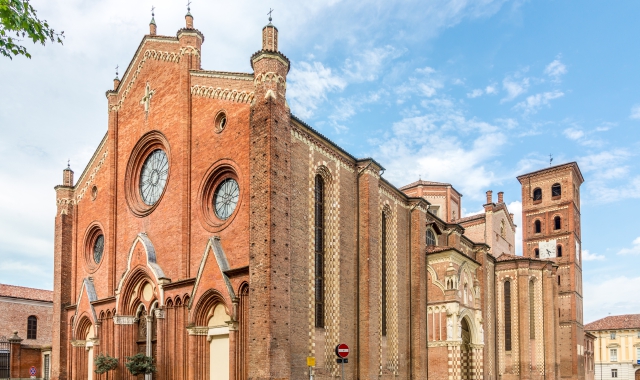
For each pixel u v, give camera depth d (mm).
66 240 43750
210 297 29859
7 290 62000
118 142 40562
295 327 28484
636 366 111938
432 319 42781
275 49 29812
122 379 34594
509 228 71750
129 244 37656
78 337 40250
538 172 78875
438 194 69750
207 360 29969
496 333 57625
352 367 34188
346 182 35938
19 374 56969
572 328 71875
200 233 32188
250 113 29656
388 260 40219
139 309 35562
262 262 26812
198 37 35750
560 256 75062
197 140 33625
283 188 28219
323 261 33062
